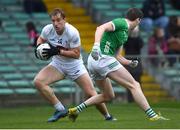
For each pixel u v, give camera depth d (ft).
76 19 199.82
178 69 165.89
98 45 87.51
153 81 167.22
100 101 95.09
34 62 171.42
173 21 178.81
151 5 184.03
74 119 94.63
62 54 93.81
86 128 81.87
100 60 92.02
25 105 163.12
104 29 89.30
